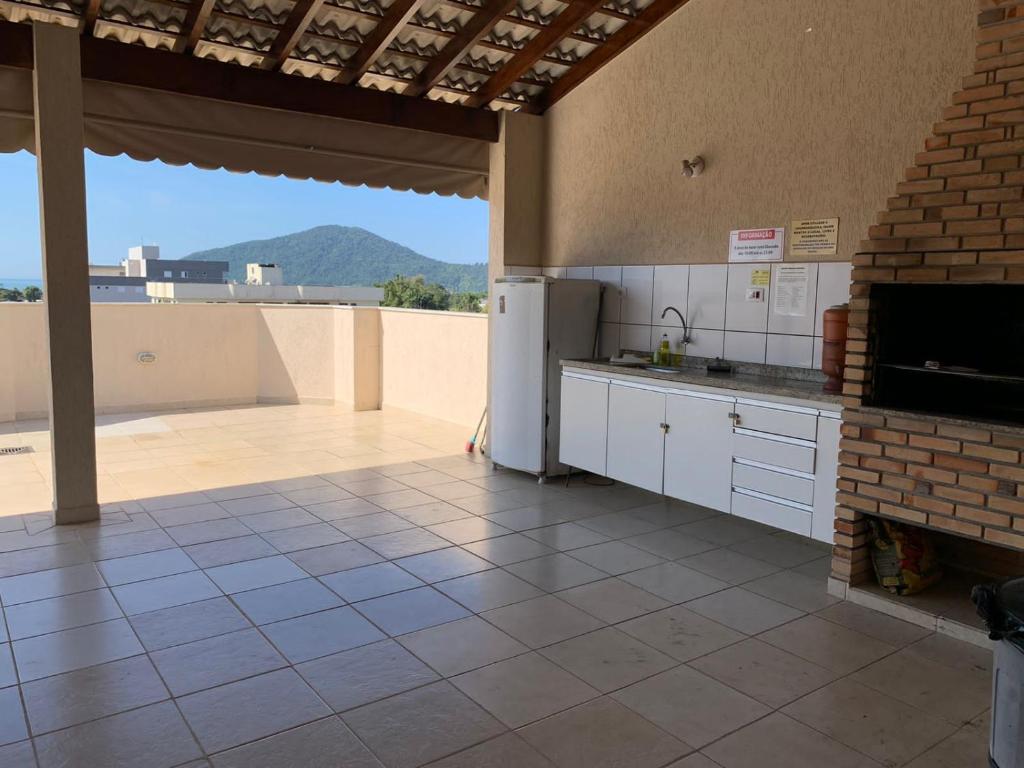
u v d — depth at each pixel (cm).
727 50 447
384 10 456
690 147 474
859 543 340
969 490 294
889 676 270
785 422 369
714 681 265
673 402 432
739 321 451
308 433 713
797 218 416
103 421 757
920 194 305
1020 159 278
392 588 346
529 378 537
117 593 335
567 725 236
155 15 432
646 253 511
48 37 392
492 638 296
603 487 533
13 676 261
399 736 229
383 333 840
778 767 216
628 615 320
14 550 388
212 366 852
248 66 473
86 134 437
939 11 351
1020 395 319
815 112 404
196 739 225
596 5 459
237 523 438
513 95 579
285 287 1967
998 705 167
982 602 164
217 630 300
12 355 733
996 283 285
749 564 385
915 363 334
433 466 588
